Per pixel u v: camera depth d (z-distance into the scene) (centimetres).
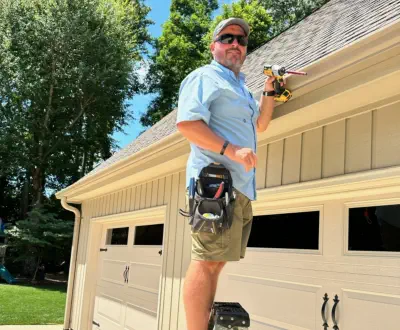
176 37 2095
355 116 263
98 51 1719
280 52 462
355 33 276
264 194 333
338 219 286
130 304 600
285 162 320
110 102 1831
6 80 1606
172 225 487
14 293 1192
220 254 171
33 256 1555
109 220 696
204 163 181
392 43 183
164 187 520
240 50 201
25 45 1653
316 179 287
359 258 266
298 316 302
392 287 244
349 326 264
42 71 1655
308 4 1795
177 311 451
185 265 448
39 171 1727
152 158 442
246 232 193
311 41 385
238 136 185
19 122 1617
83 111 1778
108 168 549
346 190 271
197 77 183
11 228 1581
